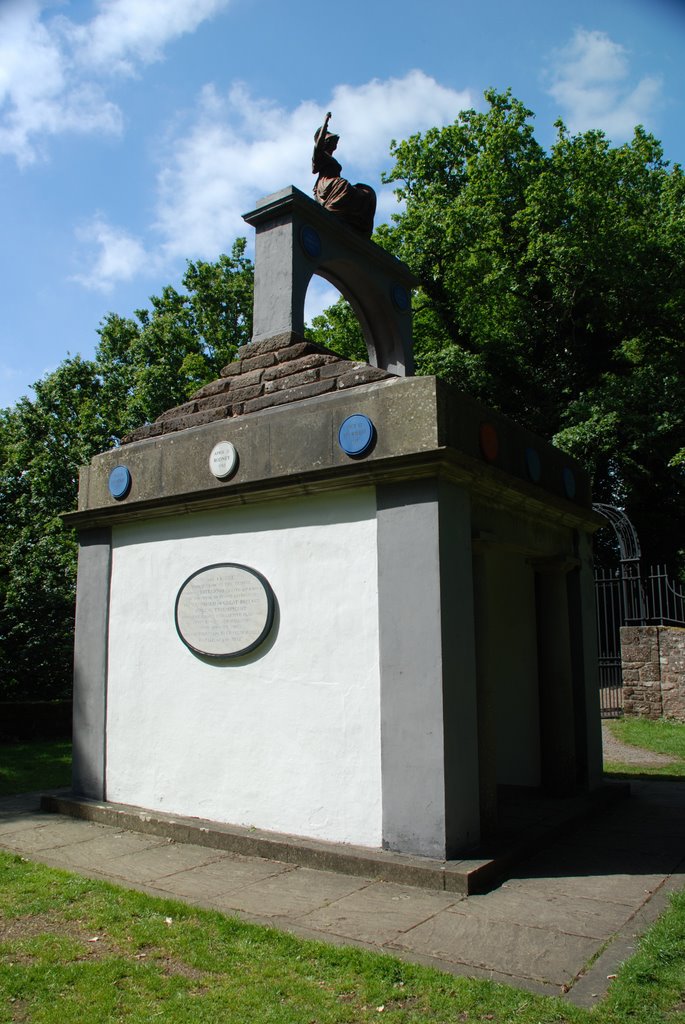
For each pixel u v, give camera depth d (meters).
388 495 6.02
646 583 20.97
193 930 4.40
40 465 21.05
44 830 6.93
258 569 6.75
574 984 3.77
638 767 10.62
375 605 6.01
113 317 28.39
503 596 8.68
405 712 5.70
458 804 5.58
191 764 6.95
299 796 6.20
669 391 22.08
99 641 7.88
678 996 3.61
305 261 7.83
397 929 4.46
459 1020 3.43
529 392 25.66
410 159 26.70
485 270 24.34
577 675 8.28
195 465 7.27
